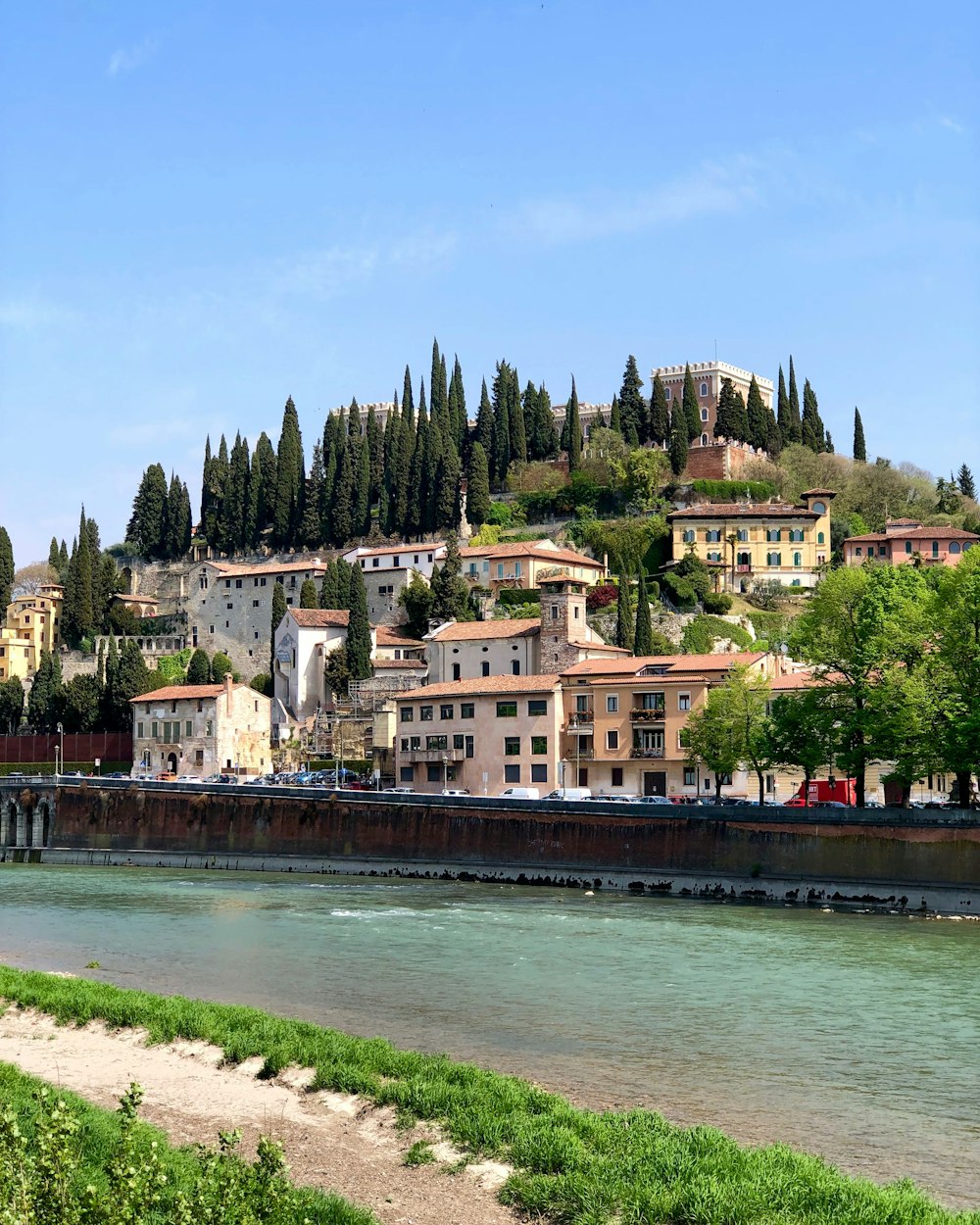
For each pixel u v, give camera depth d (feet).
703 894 392.27
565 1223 126.21
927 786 513.86
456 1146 146.00
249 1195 106.01
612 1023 212.43
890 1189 131.75
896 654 395.34
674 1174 133.69
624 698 538.06
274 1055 176.04
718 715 458.91
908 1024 211.61
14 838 588.09
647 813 411.34
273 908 365.61
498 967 263.49
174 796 536.83
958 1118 162.50
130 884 444.96
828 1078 179.83
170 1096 165.58
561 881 424.87
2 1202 93.56
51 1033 198.80
